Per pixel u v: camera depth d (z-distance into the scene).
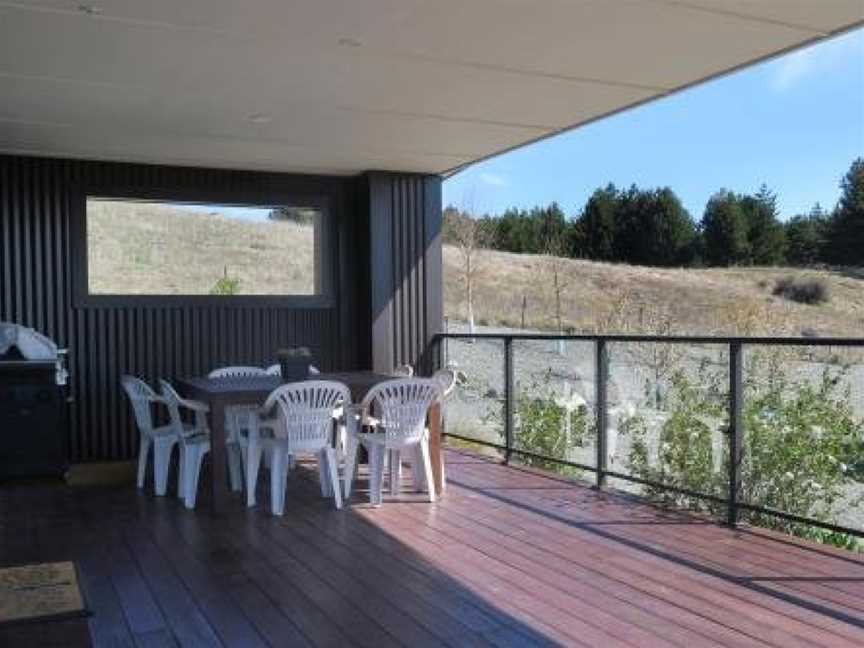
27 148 6.53
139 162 7.11
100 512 5.36
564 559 4.18
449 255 17.56
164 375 7.17
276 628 3.36
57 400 6.23
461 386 7.78
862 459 4.79
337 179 7.88
